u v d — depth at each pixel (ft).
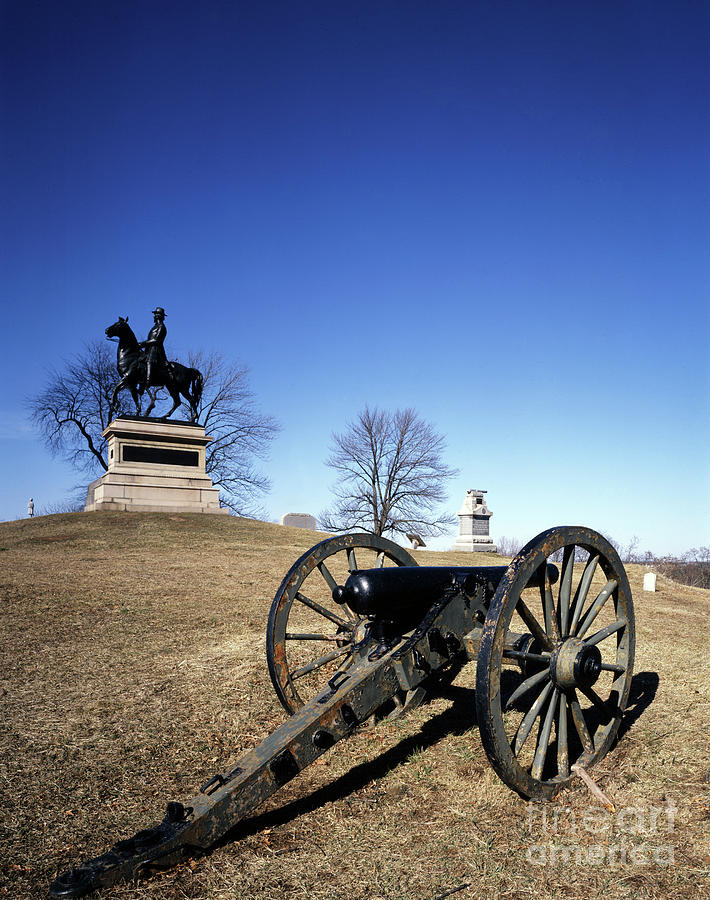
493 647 11.40
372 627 14.58
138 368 83.97
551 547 12.55
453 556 67.62
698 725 16.92
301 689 19.99
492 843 11.40
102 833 12.09
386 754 15.39
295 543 63.82
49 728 17.16
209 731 17.02
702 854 10.93
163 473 81.76
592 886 10.14
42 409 133.39
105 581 39.17
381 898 9.94
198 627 28.22
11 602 32.27
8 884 10.50
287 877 10.44
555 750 15.31
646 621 32.89
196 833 10.56
